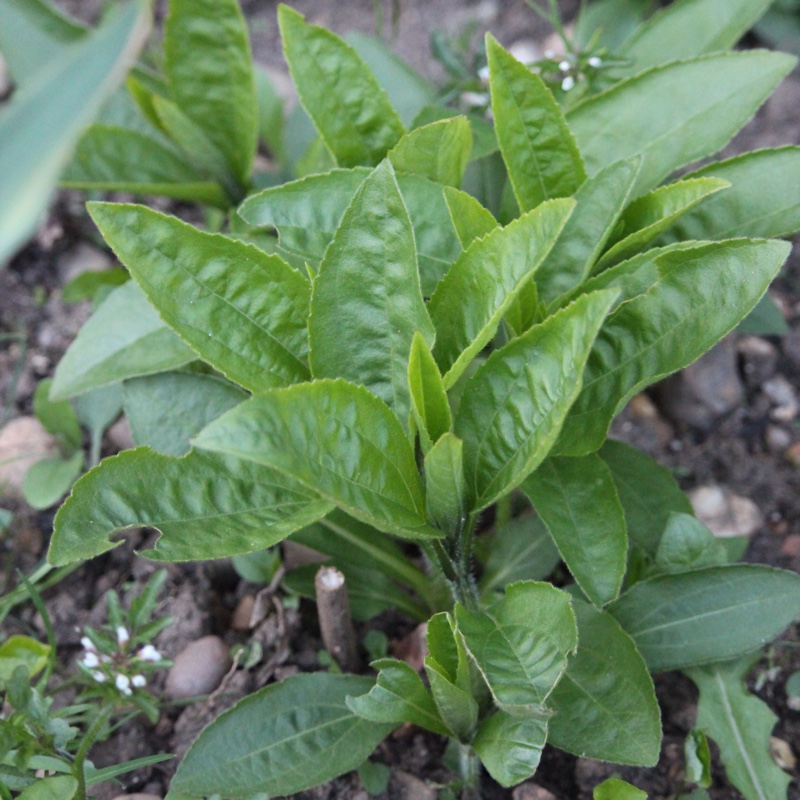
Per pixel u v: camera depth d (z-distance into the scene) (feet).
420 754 2.32
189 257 2.13
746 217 2.31
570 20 3.07
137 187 2.56
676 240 2.33
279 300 2.16
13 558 2.52
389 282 2.12
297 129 2.79
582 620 2.21
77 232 2.83
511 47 3.04
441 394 2.11
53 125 1.53
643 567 2.35
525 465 2.08
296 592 2.37
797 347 2.70
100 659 2.30
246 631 2.43
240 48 2.51
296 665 2.39
